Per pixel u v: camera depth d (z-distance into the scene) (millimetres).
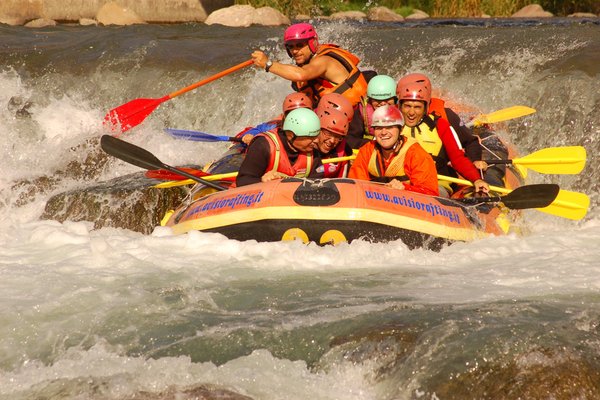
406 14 69062
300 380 13594
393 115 20344
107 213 24422
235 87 34938
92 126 34969
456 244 20016
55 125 35062
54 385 13414
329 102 21750
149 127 34250
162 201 24766
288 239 19547
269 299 16469
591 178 28750
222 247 19391
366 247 19234
